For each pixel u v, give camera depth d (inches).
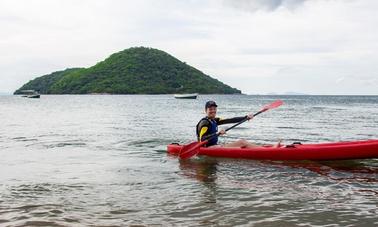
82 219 198.4
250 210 213.2
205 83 7066.9
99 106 2143.2
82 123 883.4
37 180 287.7
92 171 322.3
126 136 599.5
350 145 343.0
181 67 7150.6
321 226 188.4
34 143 513.7
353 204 224.2
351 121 945.5
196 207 218.8
